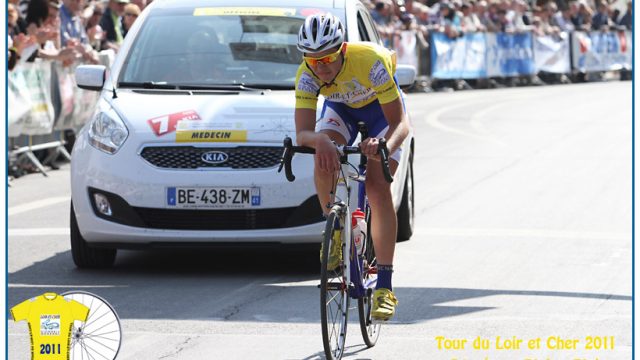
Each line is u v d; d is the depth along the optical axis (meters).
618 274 17.53
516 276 17.39
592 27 72.38
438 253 19.25
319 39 12.63
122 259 19.11
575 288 16.55
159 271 17.98
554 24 69.88
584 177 28.56
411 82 18.69
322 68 12.99
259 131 17.19
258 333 13.95
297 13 19.75
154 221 17.20
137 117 17.59
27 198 26.22
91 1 36.06
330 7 19.62
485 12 64.69
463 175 29.05
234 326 14.30
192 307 15.35
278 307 15.35
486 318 14.73
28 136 30.31
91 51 32.81
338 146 12.86
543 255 19.05
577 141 36.62
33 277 17.52
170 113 17.61
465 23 62.91
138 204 17.09
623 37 74.25
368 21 20.52
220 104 17.75
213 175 16.98
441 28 60.91
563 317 14.79
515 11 66.88
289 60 18.95
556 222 22.28
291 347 13.29
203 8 20.02
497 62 65.31
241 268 18.19
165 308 15.31
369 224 14.23
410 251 19.45
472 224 22.08
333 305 12.45
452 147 35.28
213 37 19.36
